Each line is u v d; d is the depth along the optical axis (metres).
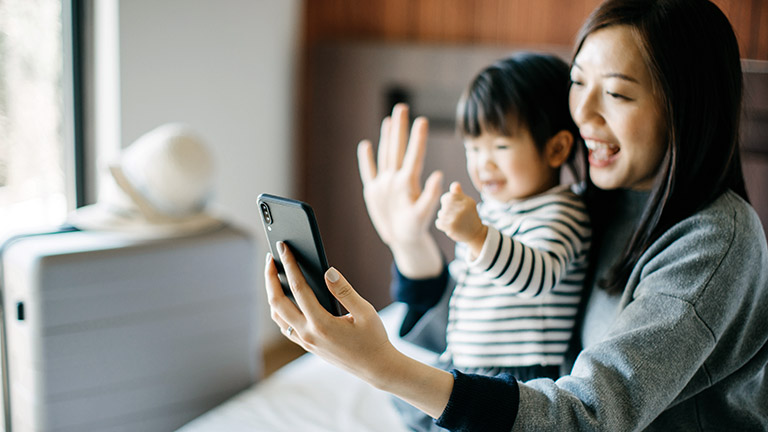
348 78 2.31
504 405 0.70
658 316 0.76
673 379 0.73
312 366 1.56
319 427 1.29
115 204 1.60
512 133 1.03
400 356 0.73
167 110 1.98
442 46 2.16
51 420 1.42
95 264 1.42
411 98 2.23
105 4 1.82
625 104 0.83
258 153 2.32
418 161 1.25
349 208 2.39
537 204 1.01
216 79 2.12
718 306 0.76
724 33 0.83
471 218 0.85
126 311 1.47
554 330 0.99
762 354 0.86
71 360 1.42
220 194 2.19
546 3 2.07
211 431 1.28
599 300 0.94
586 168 1.01
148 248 1.48
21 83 1.79
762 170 1.76
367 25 2.35
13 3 1.74
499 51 2.08
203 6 2.03
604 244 0.98
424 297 1.38
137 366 1.50
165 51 1.94
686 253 0.79
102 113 1.88
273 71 2.33
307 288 0.72
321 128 2.38
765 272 0.83
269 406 1.37
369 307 0.72
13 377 1.48
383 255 2.37
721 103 0.82
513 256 0.86
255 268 1.66
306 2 2.43
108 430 1.49
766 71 1.72
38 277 1.37
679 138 0.81
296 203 0.72
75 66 1.86
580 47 0.89
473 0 2.16
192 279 1.55
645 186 0.92
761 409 0.94
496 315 1.02
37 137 1.84
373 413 1.34
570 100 0.92
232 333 1.63
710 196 0.83
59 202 1.92
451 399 0.71
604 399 0.71
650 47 0.80
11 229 1.83
